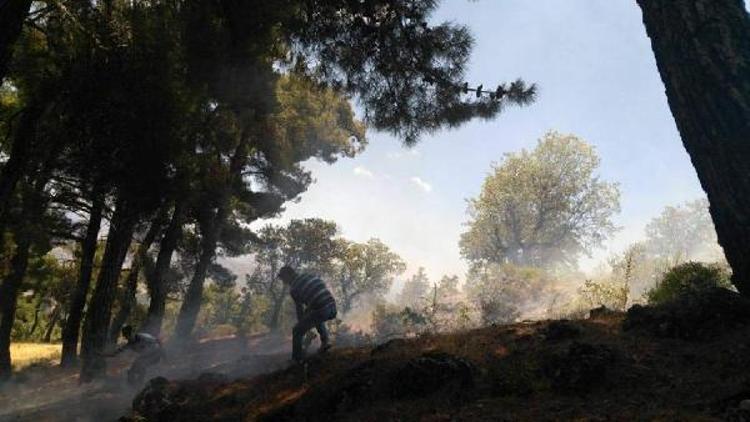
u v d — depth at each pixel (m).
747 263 4.05
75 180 12.47
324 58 9.63
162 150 11.59
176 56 11.98
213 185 17.80
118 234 14.40
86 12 10.73
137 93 10.88
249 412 4.78
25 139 10.94
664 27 4.64
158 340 8.99
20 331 45.44
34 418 6.94
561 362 3.84
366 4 8.88
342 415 4.11
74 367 16.73
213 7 11.30
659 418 2.94
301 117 21.81
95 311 13.83
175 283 27.03
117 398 7.52
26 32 11.36
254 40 11.51
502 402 3.61
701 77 4.32
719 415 2.89
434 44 9.15
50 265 30.92
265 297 36.59
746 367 3.33
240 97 14.66
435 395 3.94
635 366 3.71
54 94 10.74
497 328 5.62
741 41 4.27
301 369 5.65
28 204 12.48
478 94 9.41
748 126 4.04
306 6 9.46
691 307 4.20
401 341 5.66
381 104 9.91
